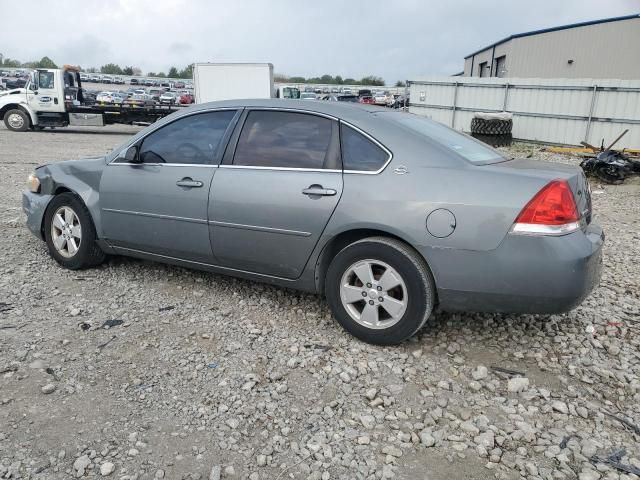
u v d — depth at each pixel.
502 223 3.14
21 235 6.02
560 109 18.62
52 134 22.38
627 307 4.42
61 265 4.97
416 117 4.18
